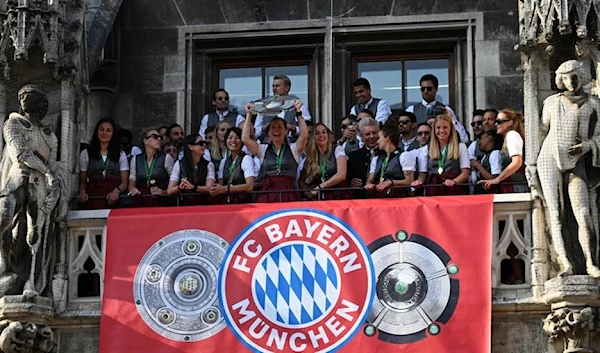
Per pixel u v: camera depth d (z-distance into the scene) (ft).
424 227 90.48
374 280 90.02
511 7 106.93
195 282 90.84
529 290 89.56
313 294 90.12
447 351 88.48
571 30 92.94
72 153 95.30
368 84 100.42
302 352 89.40
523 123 94.79
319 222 91.25
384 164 93.35
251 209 91.91
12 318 90.12
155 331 90.27
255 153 95.20
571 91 91.45
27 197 92.32
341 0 108.06
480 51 106.52
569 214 90.07
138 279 91.20
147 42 108.27
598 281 87.97
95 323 91.30
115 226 92.17
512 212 90.74
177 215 92.12
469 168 93.30
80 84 97.30
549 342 88.43
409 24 107.24
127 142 98.37
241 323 90.07
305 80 108.47
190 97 107.45
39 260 91.71
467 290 89.20
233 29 108.17
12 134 92.89
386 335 89.10
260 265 90.79
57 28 95.96
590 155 90.74
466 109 106.11
